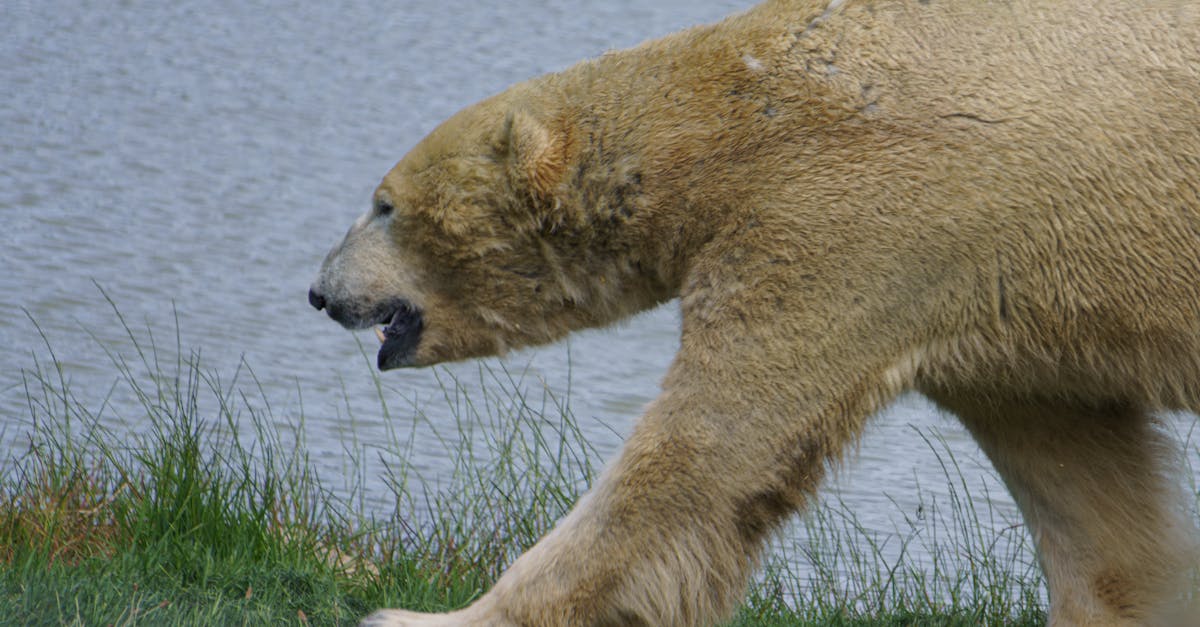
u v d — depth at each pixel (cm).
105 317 2938
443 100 5369
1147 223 1210
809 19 1290
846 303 1226
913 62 1243
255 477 1850
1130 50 1220
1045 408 1406
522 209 1352
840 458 1255
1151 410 1374
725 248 1263
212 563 1559
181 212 3781
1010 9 1246
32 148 4241
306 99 5234
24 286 3077
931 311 1232
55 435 2061
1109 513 1441
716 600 1272
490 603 1290
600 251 1355
